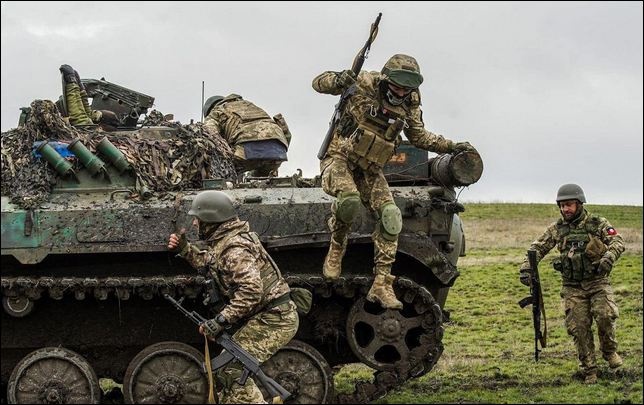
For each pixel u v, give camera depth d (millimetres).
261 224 15797
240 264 13836
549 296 28609
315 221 15859
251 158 18672
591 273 18406
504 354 21484
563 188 18594
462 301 28141
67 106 18312
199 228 14305
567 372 19438
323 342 16609
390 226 15227
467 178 16094
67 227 15555
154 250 15641
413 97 15445
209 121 18969
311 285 15703
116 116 19078
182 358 15492
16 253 15430
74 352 15602
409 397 17609
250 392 14078
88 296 16062
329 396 15797
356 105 15125
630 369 19297
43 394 15477
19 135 16453
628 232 40750
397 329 16062
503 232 42281
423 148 16062
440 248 16609
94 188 15961
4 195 15844
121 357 16469
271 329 14102
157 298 16188
